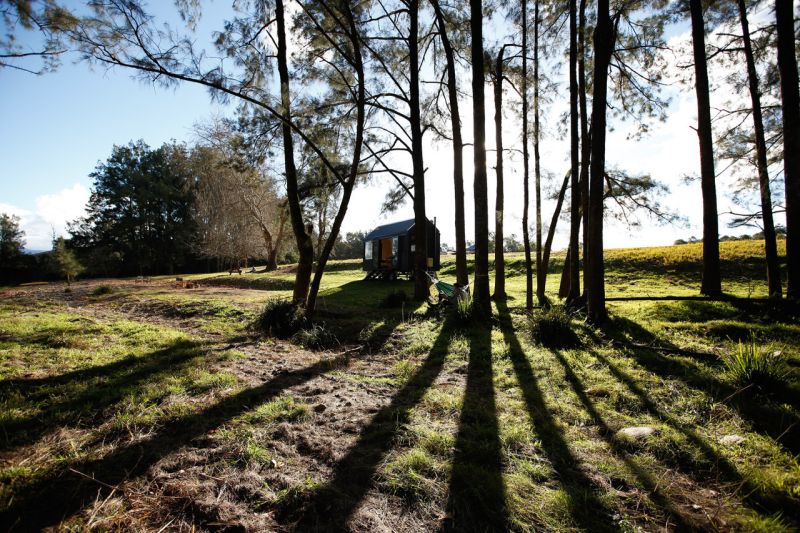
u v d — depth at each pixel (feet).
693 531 7.20
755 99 34.17
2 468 8.66
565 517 7.47
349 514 7.45
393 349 22.82
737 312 26.58
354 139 39.88
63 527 6.85
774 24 34.47
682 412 12.61
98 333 25.09
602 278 26.68
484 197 30.63
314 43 34.01
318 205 41.93
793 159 27.17
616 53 36.22
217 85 23.02
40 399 13.05
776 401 12.87
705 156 33.17
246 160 34.63
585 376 16.40
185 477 8.54
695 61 33.63
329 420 11.90
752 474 8.81
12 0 16.93
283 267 126.93
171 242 168.45
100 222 165.37
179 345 21.81
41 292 70.54
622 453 10.01
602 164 26.55
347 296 49.03
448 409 12.92
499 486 8.34
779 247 61.87
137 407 12.34
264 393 14.17
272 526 7.11
